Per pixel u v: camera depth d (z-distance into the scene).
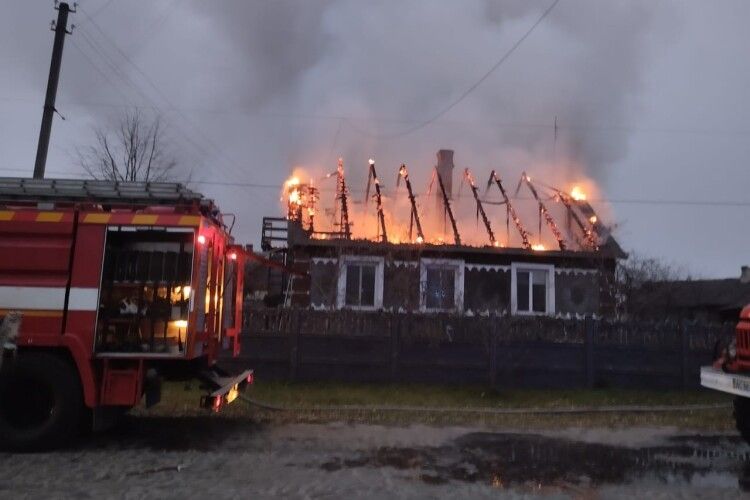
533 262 19.59
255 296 20.95
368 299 18.67
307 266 18.94
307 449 8.22
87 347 7.86
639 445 8.92
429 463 7.65
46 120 14.66
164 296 8.13
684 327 14.03
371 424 10.01
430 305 18.78
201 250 8.33
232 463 7.40
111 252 8.16
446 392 12.84
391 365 13.58
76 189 8.49
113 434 8.95
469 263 19.34
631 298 22.03
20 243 8.01
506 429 9.86
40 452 7.79
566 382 13.72
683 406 12.09
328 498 6.16
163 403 11.23
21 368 7.78
